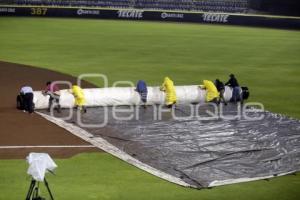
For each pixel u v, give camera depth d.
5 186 17.77
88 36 58.53
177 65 42.66
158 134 24.09
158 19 75.56
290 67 43.69
